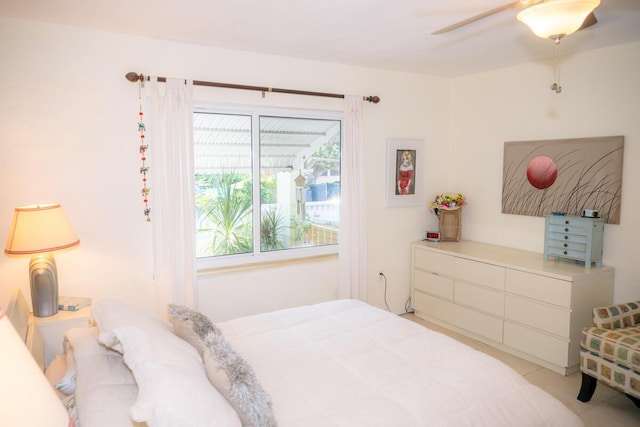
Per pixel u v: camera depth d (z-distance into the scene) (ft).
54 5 7.28
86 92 8.71
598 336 8.23
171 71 9.50
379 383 5.64
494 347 11.30
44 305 7.71
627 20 8.16
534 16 5.21
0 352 2.56
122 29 8.63
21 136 8.25
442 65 12.01
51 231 7.48
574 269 9.96
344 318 8.00
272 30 8.70
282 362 6.22
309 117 11.67
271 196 11.43
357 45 9.87
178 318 6.09
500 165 12.68
